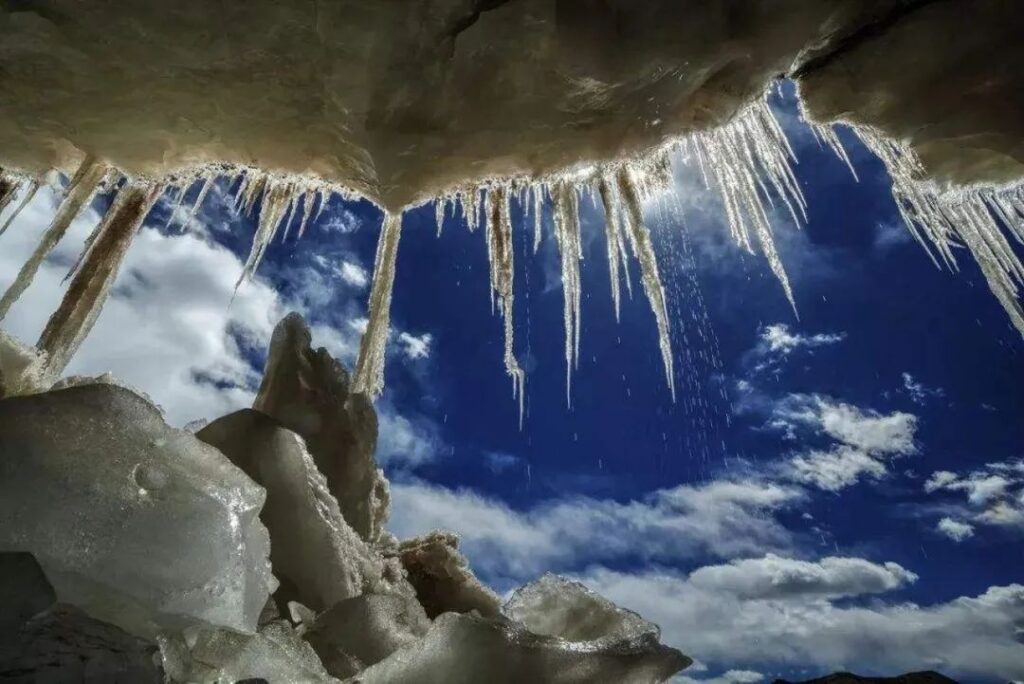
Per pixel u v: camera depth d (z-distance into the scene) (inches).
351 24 144.9
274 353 240.1
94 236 224.2
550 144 175.0
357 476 231.9
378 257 220.7
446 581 241.9
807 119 185.3
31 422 96.6
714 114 173.8
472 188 211.3
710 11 143.4
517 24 142.6
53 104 187.0
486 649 117.3
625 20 142.9
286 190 233.8
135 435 106.2
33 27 159.5
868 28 155.8
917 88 166.2
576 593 177.9
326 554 165.6
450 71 154.1
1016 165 181.6
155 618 93.8
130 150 201.8
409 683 113.1
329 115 178.5
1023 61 153.7
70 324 219.1
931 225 212.8
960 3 146.5
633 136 174.9
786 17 147.4
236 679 102.0
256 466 167.3
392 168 179.9
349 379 242.8
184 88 176.6
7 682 72.4
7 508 88.4
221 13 150.4
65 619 81.4
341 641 139.0
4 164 220.2
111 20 156.1
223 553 101.5
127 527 94.3
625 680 123.1
